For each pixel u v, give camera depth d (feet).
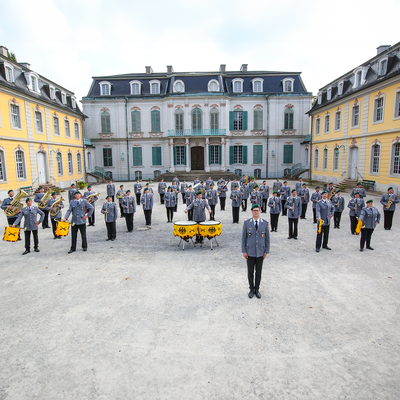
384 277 25.43
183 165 133.39
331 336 17.25
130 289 23.58
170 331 17.88
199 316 19.51
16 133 77.92
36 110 86.84
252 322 18.75
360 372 14.42
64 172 104.17
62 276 26.40
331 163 101.04
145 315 19.70
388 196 41.04
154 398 13.00
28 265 29.32
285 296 22.16
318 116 110.83
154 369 14.78
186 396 13.08
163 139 133.08
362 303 21.01
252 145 133.18
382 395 13.02
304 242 36.40
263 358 15.47
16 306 21.06
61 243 37.27
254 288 22.16
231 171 133.90
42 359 15.55
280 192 54.80
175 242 37.09
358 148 85.30
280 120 131.44
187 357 15.61
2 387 13.66
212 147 132.16
